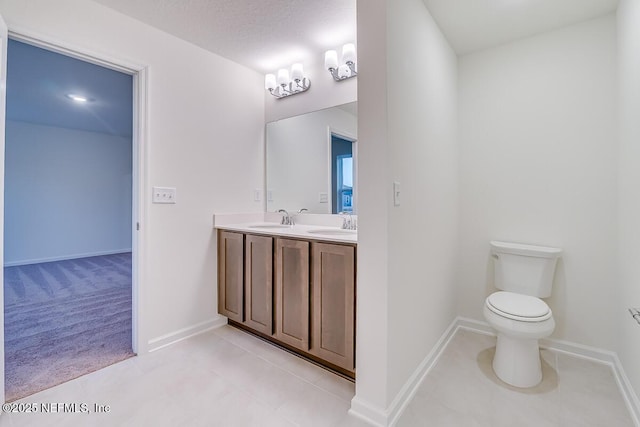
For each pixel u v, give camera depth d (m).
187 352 2.04
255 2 1.79
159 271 2.09
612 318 1.88
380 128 1.35
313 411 1.47
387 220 1.35
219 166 2.47
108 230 5.69
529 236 2.14
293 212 2.66
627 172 1.60
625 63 1.62
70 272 4.25
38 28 1.56
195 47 2.28
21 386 1.65
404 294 1.54
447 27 1.98
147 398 1.56
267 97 2.83
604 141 1.88
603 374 1.77
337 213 2.40
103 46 1.79
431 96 1.85
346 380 1.73
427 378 1.74
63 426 1.36
